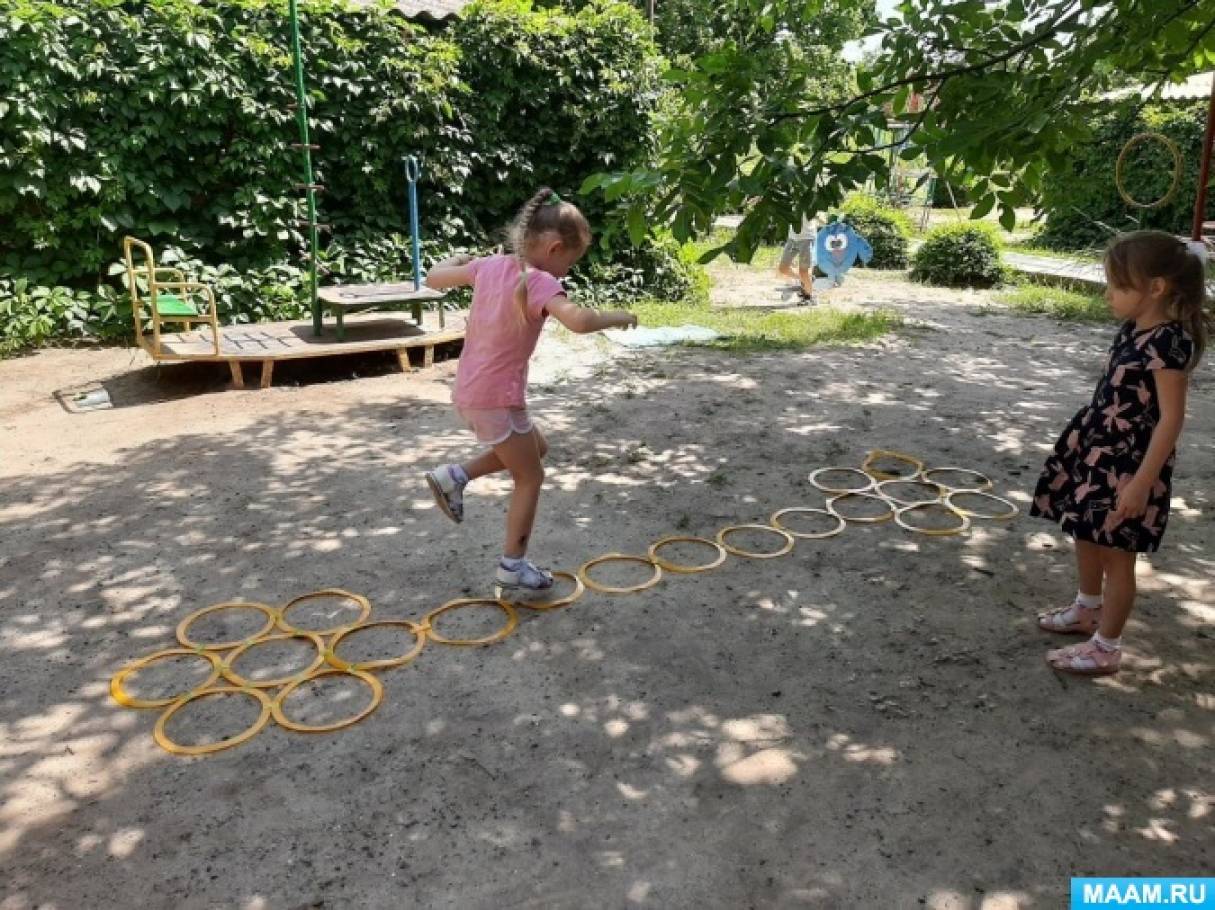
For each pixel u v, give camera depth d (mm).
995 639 3602
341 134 9852
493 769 2820
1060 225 18047
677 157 4164
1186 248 2965
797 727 3033
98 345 8797
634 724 3047
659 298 11930
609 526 4727
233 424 6434
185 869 2422
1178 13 3744
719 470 5594
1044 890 2357
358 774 2797
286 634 3586
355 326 8664
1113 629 3281
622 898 2328
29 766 2830
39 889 2354
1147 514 3094
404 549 4414
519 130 11195
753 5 4637
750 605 3873
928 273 14258
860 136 4137
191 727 3037
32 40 8148
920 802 2676
